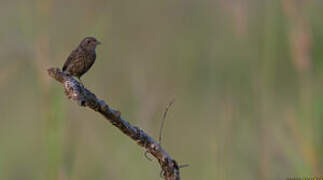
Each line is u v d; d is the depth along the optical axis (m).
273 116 13.46
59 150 12.39
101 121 13.68
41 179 13.59
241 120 13.38
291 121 12.91
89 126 13.39
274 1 14.34
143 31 16.45
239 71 14.42
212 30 16.28
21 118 14.70
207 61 15.72
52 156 12.38
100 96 14.83
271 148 12.92
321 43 15.65
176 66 15.80
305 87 13.23
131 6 16.58
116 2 16.44
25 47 13.24
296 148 12.62
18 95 14.75
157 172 13.22
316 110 13.12
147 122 13.82
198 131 14.30
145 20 16.61
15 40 13.40
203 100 15.30
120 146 13.48
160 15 16.77
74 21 14.98
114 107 14.55
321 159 12.65
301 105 13.12
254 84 13.71
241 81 14.21
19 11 14.52
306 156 12.47
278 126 13.23
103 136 13.53
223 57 15.20
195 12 16.92
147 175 13.15
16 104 14.79
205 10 16.91
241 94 13.84
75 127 13.21
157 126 14.18
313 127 12.83
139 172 13.16
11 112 14.71
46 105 12.47
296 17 13.43
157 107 14.28
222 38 15.76
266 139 13.02
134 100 14.06
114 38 15.89
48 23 13.48
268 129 13.18
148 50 16.03
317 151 12.65
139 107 13.89
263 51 14.01
